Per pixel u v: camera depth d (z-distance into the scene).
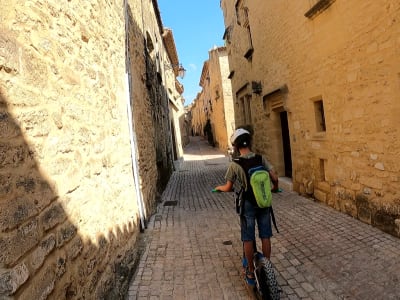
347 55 4.58
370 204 4.34
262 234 2.97
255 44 9.13
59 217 2.12
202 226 5.29
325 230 4.40
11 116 1.70
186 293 3.10
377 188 4.18
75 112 2.65
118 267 3.23
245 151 3.07
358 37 4.28
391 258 3.34
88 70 3.13
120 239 3.52
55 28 2.42
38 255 1.77
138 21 7.39
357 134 4.54
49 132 2.13
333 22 4.84
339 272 3.23
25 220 1.69
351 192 4.80
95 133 3.14
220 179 10.82
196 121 55.84
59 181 2.19
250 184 2.89
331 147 5.32
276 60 7.47
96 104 3.29
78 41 2.92
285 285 3.11
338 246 3.82
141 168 5.61
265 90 8.60
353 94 4.54
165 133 12.18
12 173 1.63
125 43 5.22
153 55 10.34
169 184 10.83
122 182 4.03
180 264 3.78
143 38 8.05
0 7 1.70
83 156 2.73
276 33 7.23
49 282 1.86
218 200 7.40
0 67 1.64
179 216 6.09
